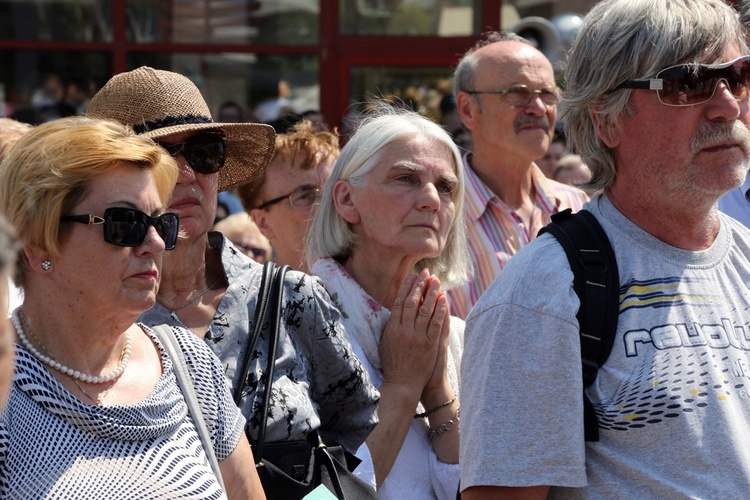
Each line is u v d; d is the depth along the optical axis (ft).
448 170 11.75
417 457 11.28
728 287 8.23
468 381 8.28
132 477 7.40
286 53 27.45
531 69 16.60
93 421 7.39
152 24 26.96
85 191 7.57
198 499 7.63
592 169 8.86
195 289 10.43
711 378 7.76
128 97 10.46
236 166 12.73
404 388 11.11
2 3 26.61
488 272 15.92
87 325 7.73
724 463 7.61
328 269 11.76
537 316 7.86
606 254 8.11
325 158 15.39
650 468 7.64
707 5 8.30
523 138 16.39
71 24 26.81
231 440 8.51
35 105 26.94
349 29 27.66
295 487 9.41
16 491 7.03
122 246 7.64
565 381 7.74
